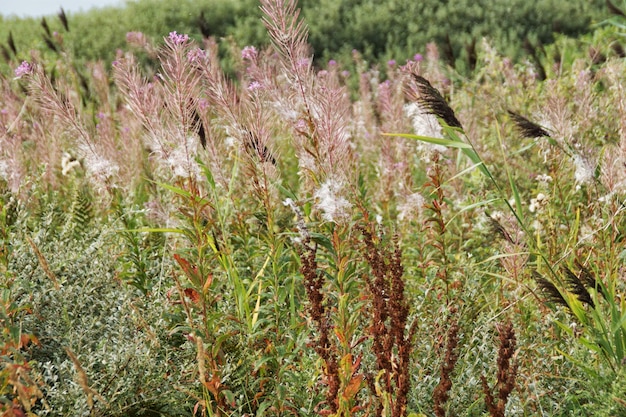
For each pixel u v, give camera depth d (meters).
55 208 5.33
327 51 18.81
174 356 3.92
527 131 4.29
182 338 3.99
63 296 3.97
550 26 19.19
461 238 5.12
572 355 3.86
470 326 4.17
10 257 4.02
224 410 3.63
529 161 6.56
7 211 4.52
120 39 18.89
